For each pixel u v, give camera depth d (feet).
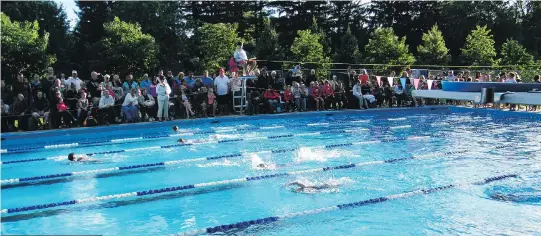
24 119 36.06
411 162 25.36
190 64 96.12
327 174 22.86
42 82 38.70
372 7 133.69
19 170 24.95
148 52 78.13
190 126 41.22
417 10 131.85
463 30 124.47
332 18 130.00
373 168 24.04
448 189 19.70
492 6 124.47
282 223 15.83
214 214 16.97
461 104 55.47
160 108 40.86
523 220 15.67
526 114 45.70
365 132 37.22
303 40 87.15
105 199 19.07
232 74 46.78
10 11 94.73
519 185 20.11
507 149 28.68
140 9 93.15
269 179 22.04
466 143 31.14
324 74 76.18
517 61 89.61
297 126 41.29
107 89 39.45
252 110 46.16
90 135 36.55
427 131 37.19
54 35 96.22
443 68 88.07
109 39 78.89
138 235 14.94
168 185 21.27
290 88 48.01
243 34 119.65
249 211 17.21
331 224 15.66
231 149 30.30
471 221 15.71
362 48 123.13
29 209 17.75
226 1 117.70
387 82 54.08
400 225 15.48
